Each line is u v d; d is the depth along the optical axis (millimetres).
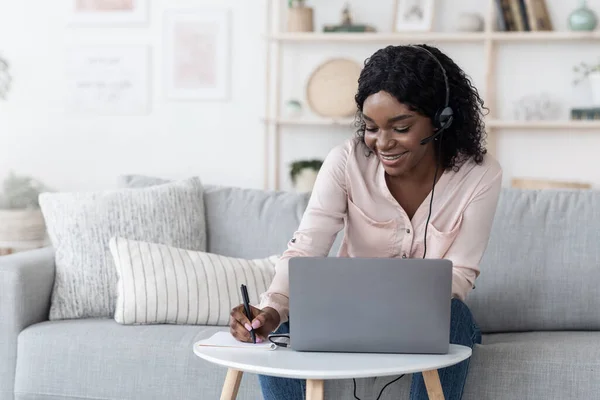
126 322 2553
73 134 4453
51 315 2670
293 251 1936
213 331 2463
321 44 4293
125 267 2594
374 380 2197
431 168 1968
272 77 4328
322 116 4223
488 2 4113
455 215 1959
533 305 2600
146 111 4402
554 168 4141
